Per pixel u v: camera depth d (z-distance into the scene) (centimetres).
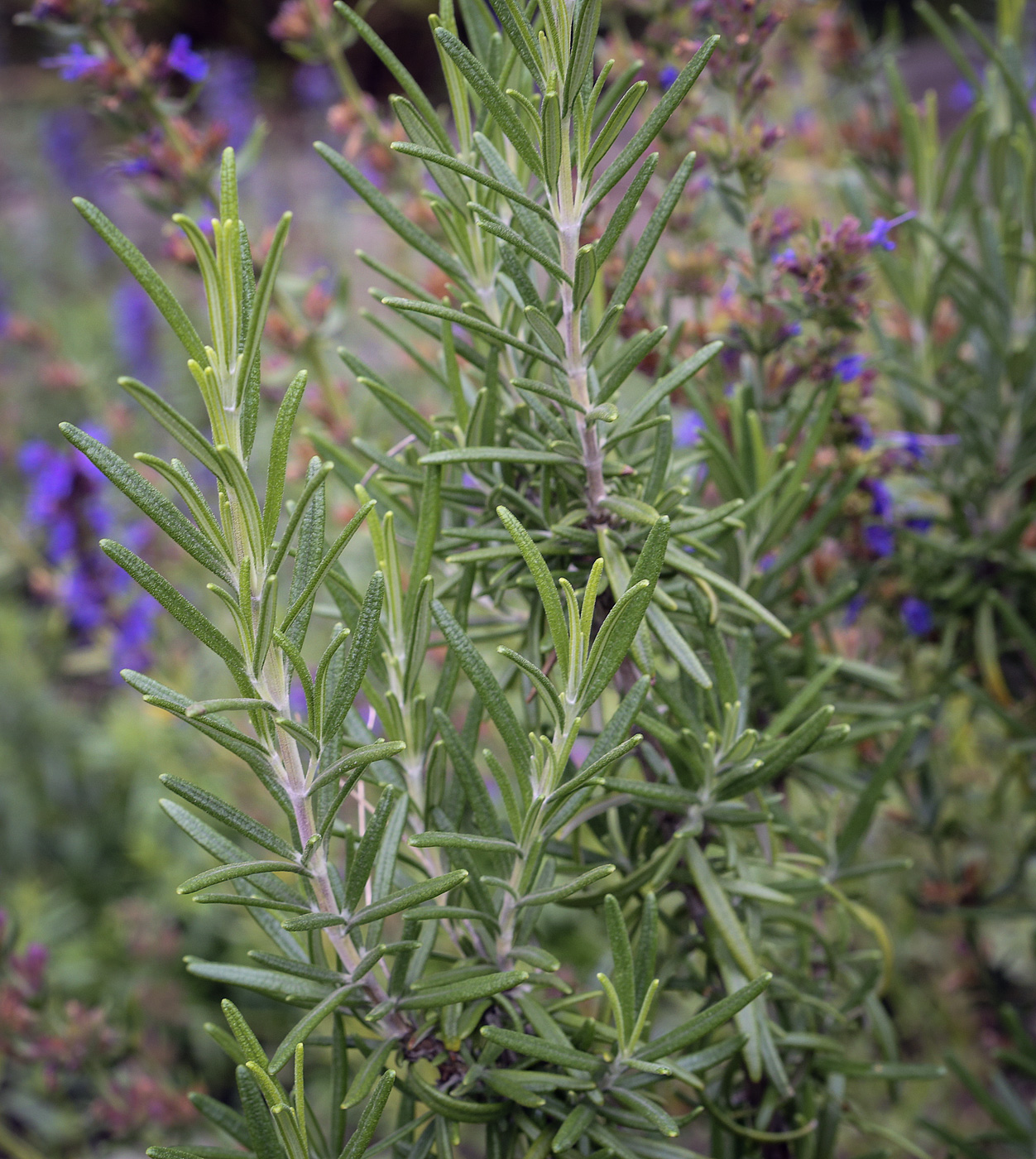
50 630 386
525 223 103
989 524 200
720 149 164
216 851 94
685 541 119
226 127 237
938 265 208
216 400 79
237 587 84
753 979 113
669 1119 97
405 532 133
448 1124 104
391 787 93
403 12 963
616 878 135
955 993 251
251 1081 91
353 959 98
